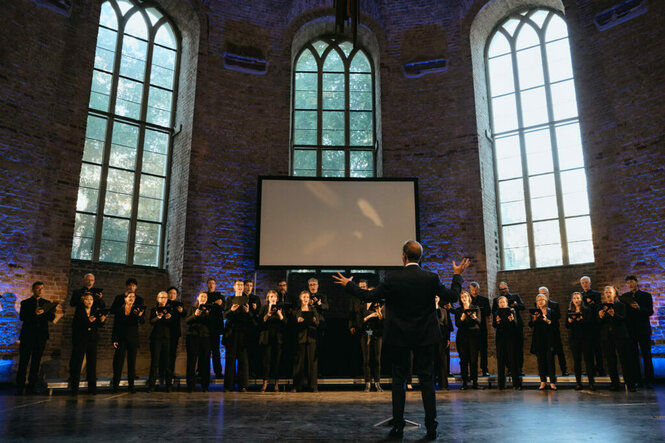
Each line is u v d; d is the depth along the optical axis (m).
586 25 10.96
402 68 12.60
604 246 9.96
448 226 11.52
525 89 12.37
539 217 11.62
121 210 11.12
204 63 11.98
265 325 7.96
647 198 9.65
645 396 6.39
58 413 4.76
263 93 12.27
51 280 9.38
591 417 4.39
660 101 9.79
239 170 11.71
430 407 3.53
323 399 6.41
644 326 8.10
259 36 12.58
